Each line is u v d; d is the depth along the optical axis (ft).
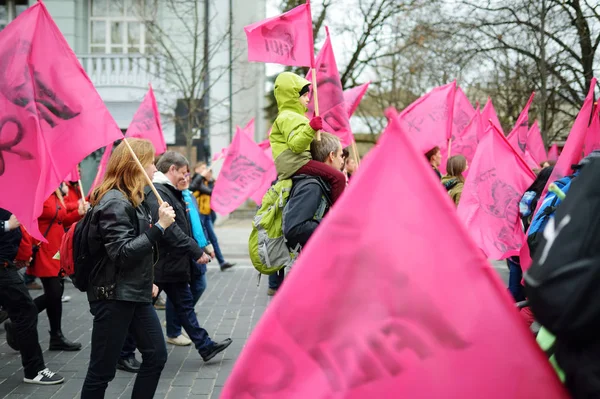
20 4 73.00
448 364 5.34
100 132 13.04
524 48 47.32
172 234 16.78
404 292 5.44
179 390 16.39
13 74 12.94
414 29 61.87
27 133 12.82
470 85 55.47
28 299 16.58
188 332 18.39
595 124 16.28
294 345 5.49
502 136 20.31
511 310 5.42
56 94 13.07
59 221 19.89
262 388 5.48
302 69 77.20
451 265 5.45
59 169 13.00
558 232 5.20
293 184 13.60
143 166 12.48
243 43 72.02
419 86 70.23
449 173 22.89
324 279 5.53
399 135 5.66
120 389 16.40
